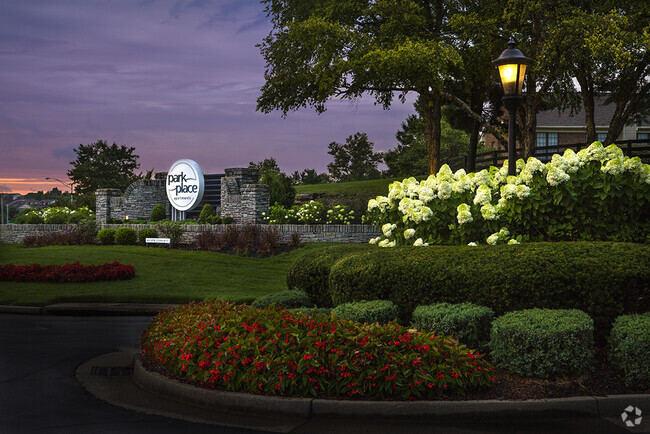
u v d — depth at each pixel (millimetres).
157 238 22453
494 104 30625
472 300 6578
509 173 9109
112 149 76938
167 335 6320
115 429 4582
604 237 7809
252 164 41188
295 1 29203
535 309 6020
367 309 6422
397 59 21969
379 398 4992
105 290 13523
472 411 4793
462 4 27859
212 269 17047
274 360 5141
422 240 9398
